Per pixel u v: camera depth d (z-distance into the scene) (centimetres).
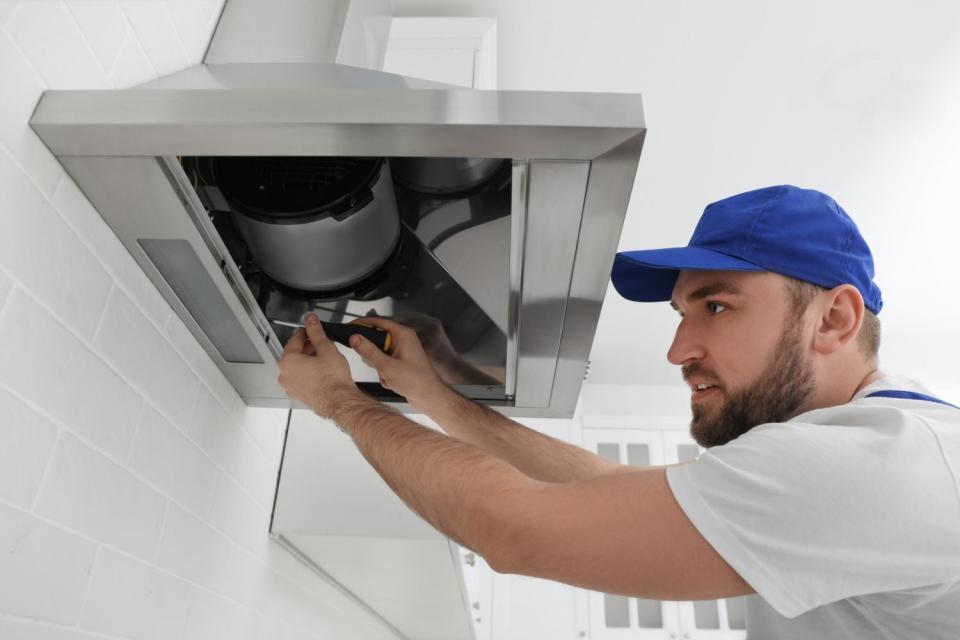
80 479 76
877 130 242
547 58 225
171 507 97
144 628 90
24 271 67
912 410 75
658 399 388
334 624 195
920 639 73
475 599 309
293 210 85
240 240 93
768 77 227
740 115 239
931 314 329
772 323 86
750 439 71
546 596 325
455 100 72
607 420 376
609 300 324
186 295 95
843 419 75
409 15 212
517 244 86
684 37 217
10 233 65
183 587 101
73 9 74
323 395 97
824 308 86
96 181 75
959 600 69
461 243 97
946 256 295
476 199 91
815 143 249
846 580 65
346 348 114
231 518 120
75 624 75
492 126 70
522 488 73
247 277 98
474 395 123
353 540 141
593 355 368
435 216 95
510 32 217
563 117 70
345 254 95
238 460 123
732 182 264
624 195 76
